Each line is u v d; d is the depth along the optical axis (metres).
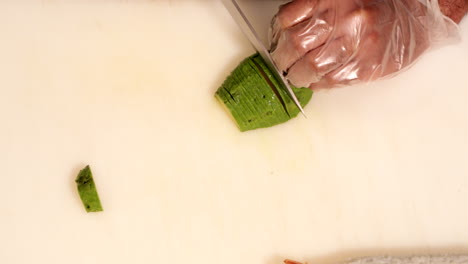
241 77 0.48
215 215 0.49
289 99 0.48
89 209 0.48
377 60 0.46
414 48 0.47
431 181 0.50
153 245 0.48
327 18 0.45
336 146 0.50
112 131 0.50
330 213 0.49
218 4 0.53
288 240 0.49
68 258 0.48
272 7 0.50
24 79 0.50
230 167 0.50
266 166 0.50
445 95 0.52
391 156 0.50
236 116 0.49
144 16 0.52
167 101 0.51
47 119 0.50
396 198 0.49
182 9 0.53
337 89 0.52
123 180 0.49
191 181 0.49
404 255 0.47
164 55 0.51
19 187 0.49
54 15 0.52
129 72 0.51
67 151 0.50
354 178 0.50
